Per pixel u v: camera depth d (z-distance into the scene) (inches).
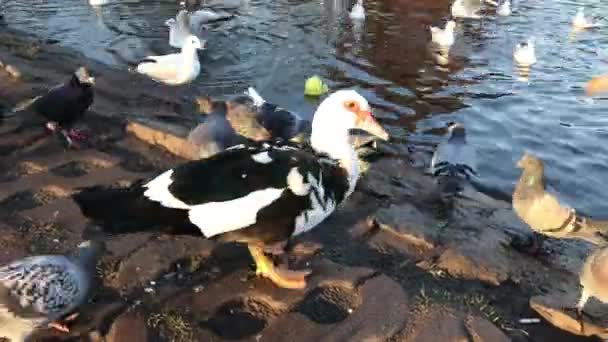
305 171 34.4
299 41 103.5
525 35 112.9
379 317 35.1
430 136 69.4
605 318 35.9
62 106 54.8
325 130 37.1
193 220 33.2
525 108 79.4
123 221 33.3
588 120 76.1
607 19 123.3
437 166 56.1
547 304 36.5
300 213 34.8
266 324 35.2
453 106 79.4
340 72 90.5
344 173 37.3
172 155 54.6
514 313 36.7
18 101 63.3
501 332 34.4
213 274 38.8
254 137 61.0
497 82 89.0
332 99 37.0
